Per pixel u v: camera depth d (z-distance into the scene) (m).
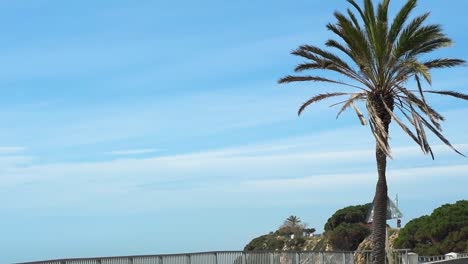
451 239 61.19
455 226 61.88
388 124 24.19
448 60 24.30
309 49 24.53
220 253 21.06
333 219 92.19
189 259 19.33
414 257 30.06
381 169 24.28
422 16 23.11
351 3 23.64
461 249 59.97
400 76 23.83
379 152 24.22
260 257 23.17
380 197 24.33
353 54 24.09
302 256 25.61
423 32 22.81
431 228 63.28
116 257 16.23
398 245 67.31
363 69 24.00
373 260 24.33
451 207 65.38
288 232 116.19
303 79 25.53
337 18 23.22
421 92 23.70
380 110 24.03
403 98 24.41
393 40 23.66
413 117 23.66
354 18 23.98
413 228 66.81
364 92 24.55
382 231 24.28
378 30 23.39
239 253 21.98
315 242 95.94
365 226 85.94
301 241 101.38
